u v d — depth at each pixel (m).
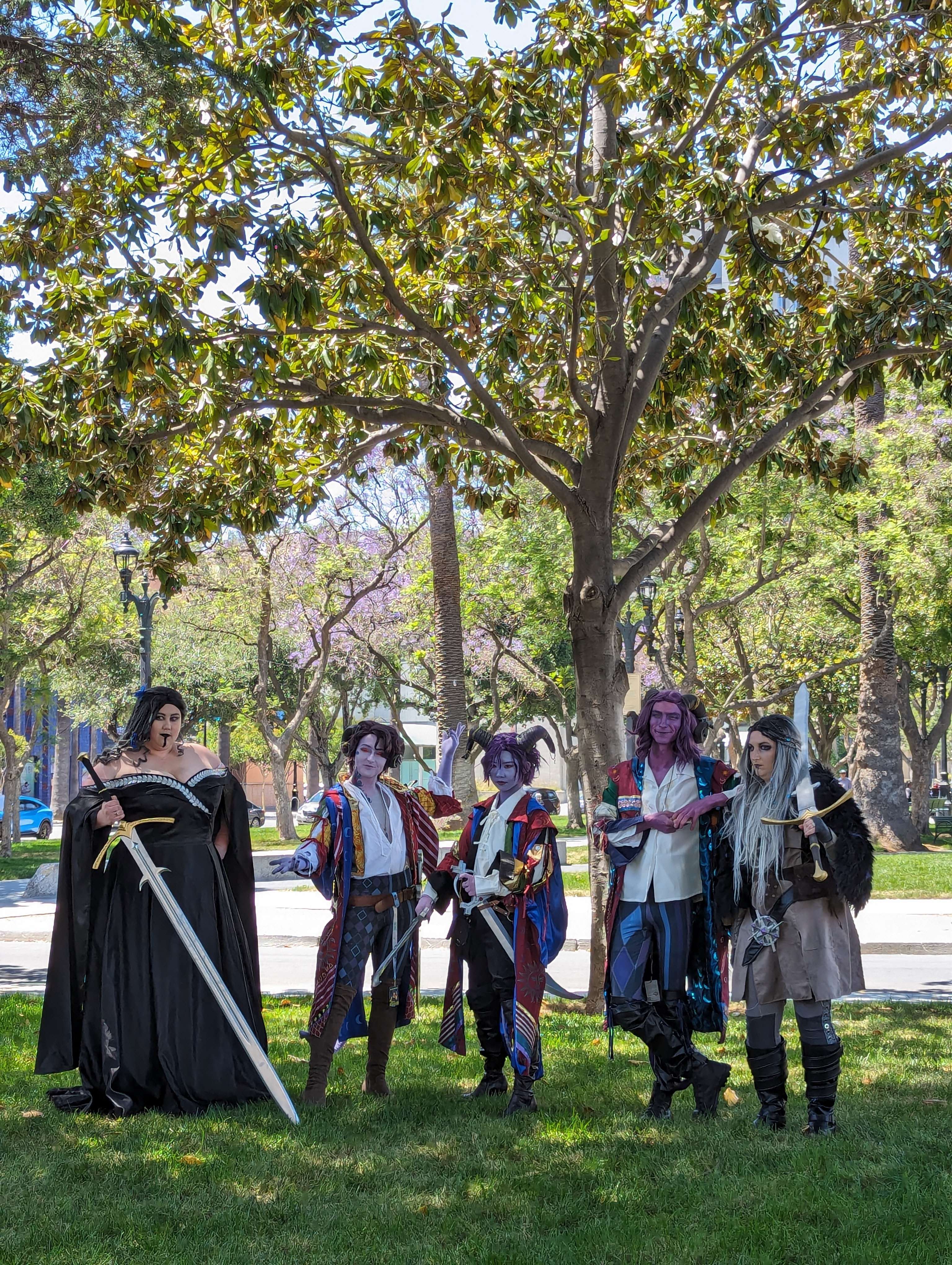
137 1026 5.85
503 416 8.59
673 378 10.03
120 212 7.76
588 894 17.94
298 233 7.28
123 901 5.96
